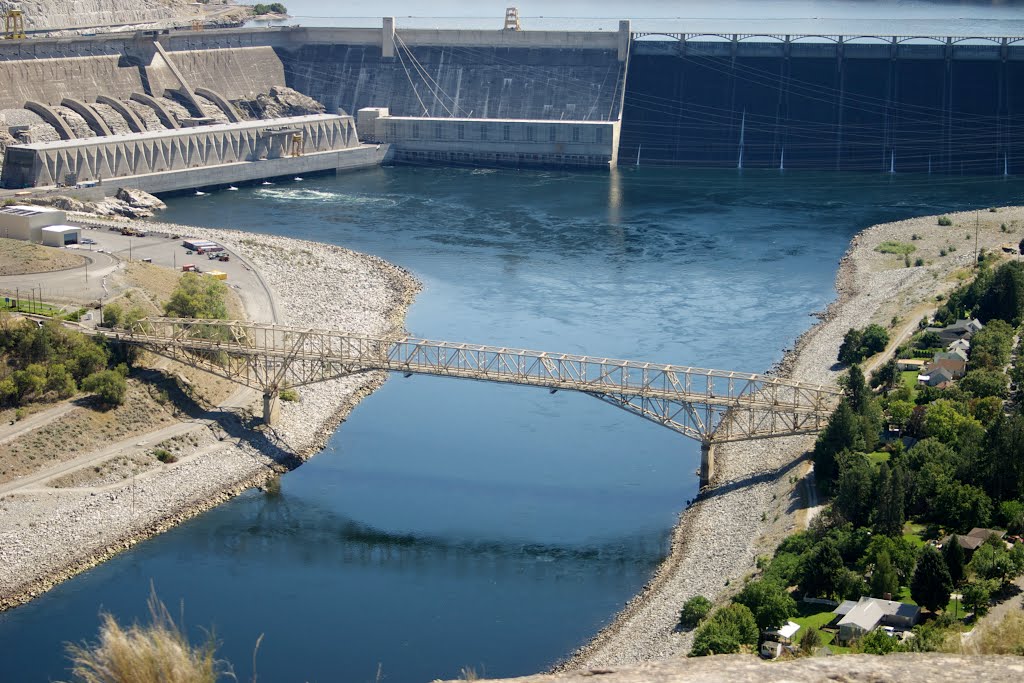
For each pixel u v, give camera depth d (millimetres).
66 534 182375
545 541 184125
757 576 161750
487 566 175875
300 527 189250
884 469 174625
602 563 176750
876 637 127312
